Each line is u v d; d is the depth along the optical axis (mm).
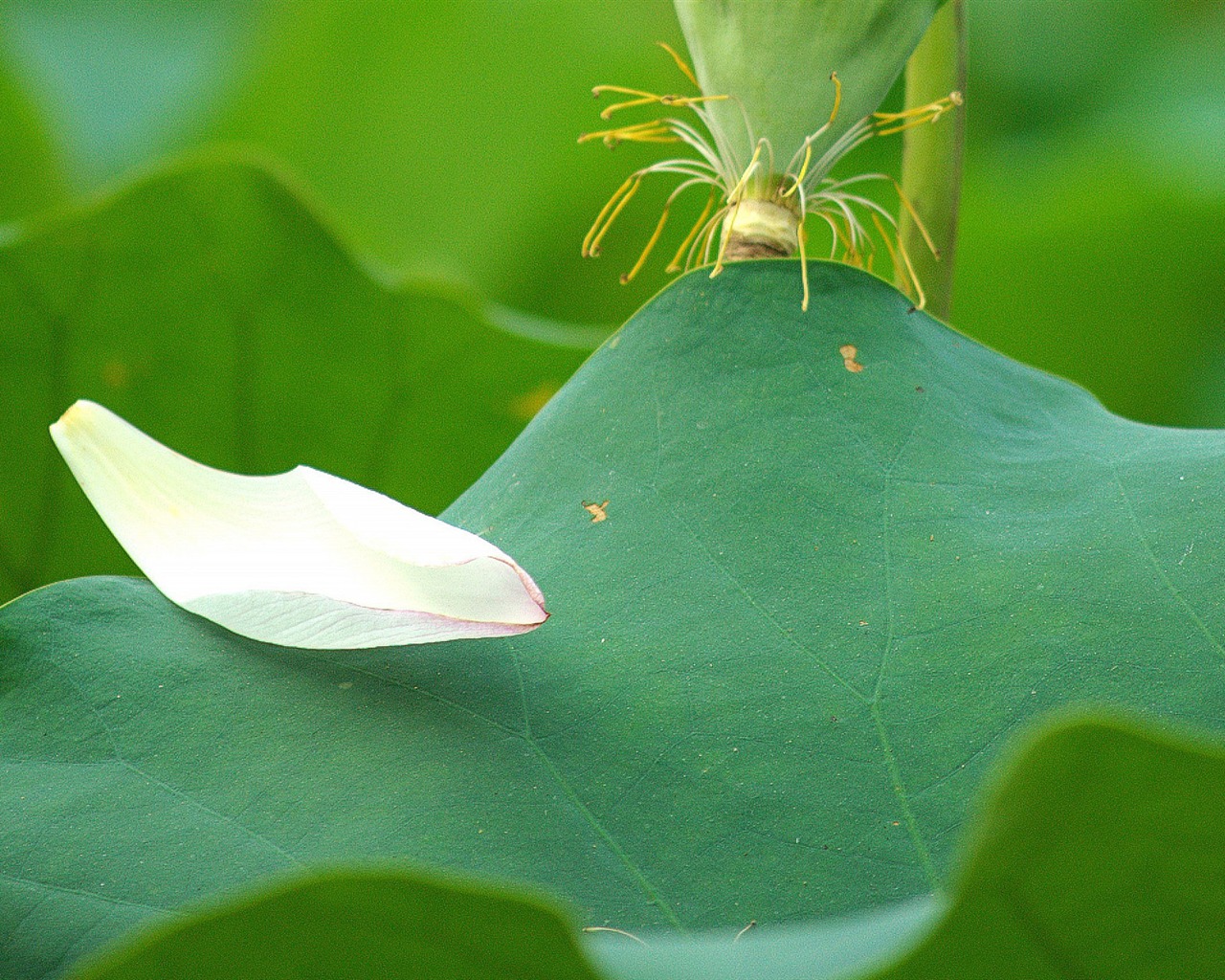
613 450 1061
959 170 1117
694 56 1073
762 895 989
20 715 1014
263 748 1008
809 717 1014
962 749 1007
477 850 993
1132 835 899
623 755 1008
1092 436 1067
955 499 1048
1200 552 1032
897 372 1067
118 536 1033
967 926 918
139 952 915
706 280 1076
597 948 929
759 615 1030
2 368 1237
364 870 904
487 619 1018
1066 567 1032
